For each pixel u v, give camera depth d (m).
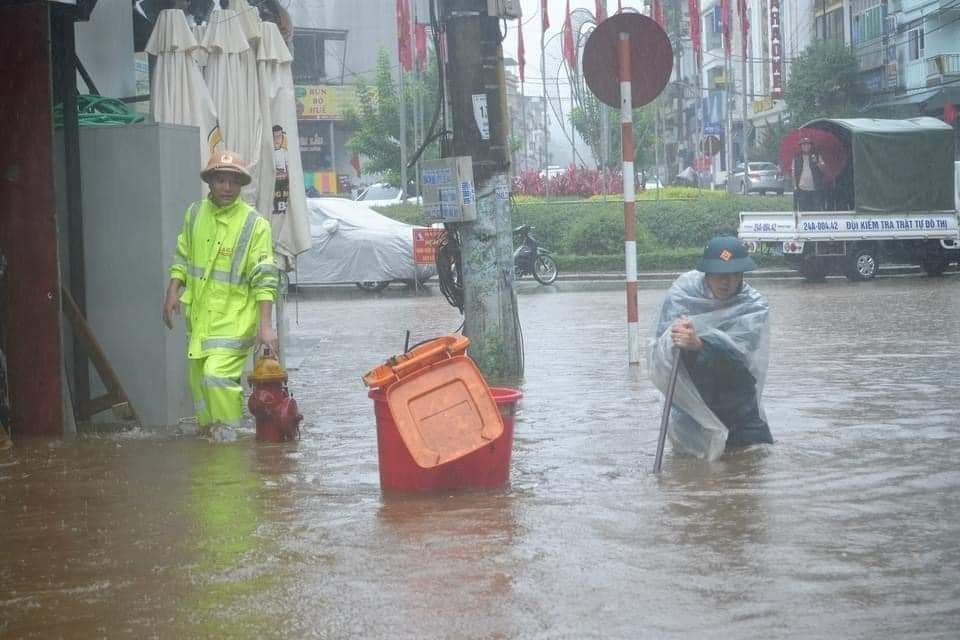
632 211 25.28
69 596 9.59
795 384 21.62
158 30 21.47
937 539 10.72
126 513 12.55
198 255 17.70
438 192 23.30
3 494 13.67
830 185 63.00
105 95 25.77
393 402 12.88
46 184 17.94
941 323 34.00
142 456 16.03
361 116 110.75
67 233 19.25
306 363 28.22
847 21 119.69
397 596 9.34
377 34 129.12
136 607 9.27
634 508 12.13
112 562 10.60
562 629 8.47
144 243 19.08
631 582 9.55
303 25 126.06
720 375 15.11
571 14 66.94
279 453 16.00
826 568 9.83
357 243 58.75
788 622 8.50
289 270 23.56
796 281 61.91
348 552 10.69
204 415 17.78
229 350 17.50
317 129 128.00
